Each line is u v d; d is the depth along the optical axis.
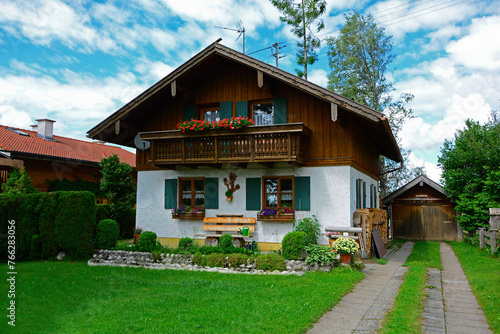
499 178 14.39
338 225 11.50
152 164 12.98
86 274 8.98
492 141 15.45
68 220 10.95
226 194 12.80
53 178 17.98
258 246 12.20
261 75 11.66
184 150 12.40
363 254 11.30
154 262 10.08
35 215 11.31
